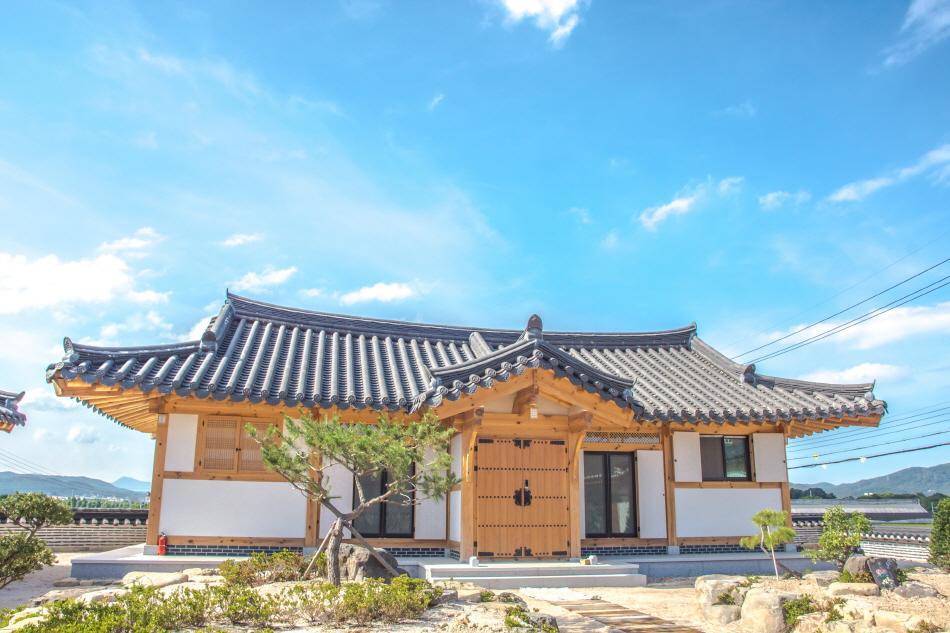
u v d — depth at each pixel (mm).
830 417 16031
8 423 16000
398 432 10141
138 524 22391
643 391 16922
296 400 13086
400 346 18000
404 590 8609
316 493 10188
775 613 9414
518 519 14258
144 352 13516
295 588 8641
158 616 7398
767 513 12234
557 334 20688
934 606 9109
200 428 13570
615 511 16141
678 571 15086
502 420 14305
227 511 13430
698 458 16594
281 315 17578
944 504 15000
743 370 18094
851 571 11055
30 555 12383
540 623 8180
